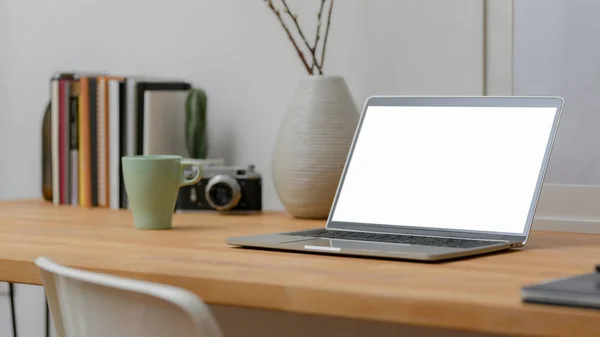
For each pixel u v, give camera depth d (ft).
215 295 3.31
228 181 5.67
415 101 4.74
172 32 6.63
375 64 5.87
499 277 3.29
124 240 4.46
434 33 5.66
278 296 3.16
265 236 4.36
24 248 4.16
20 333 7.54
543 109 4.31
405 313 2.90
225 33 6.41
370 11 5.86
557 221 5.24
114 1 6.86
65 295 3.28
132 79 6.02
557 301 2.68
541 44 5.32
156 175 4.88
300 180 5.35
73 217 5.56
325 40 5.73
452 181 4.44
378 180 4.68
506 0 5.41
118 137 6.04
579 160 5.24
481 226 4.27
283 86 6.21
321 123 5.34
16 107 7.34
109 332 3.11
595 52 5.16
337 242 4.11
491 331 2.73
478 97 4.53
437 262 3.71
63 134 6.28
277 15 5.90
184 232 4.82
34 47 7.23
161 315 2.90
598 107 5.16
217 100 6.47
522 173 4.25
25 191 7.32
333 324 5.74
